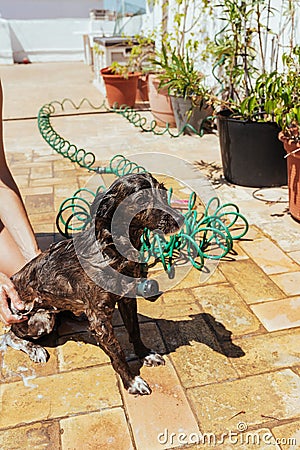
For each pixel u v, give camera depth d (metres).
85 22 17.16
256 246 3.52
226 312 2.80
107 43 9.30
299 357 2.42
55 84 11.56
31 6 17.45
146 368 2.37
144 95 9.16
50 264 2.16
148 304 2.89
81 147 6.28
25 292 2.34
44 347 2.56
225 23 5.83
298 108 3.45
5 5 17.23
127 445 1.97
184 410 2.12
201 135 5.92
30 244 2.86
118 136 6.77
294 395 2.19
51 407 2.17
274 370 2.34
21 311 2.39
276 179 4.55
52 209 4.33
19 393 2.26
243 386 2.24
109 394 2.23
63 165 5.57
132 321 2.33
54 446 1.97
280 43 4.73
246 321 2.71
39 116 7.04
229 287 3.04
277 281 3.09
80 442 1.99
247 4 4.48
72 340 2.61
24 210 2.97
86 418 2.10
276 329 2.64
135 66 8.70
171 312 2.81
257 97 4.48
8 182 3.00
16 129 7.35
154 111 7.24
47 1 17.52
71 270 2.09
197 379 2.30
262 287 3.03
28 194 4.71
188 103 6.28
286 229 3.76
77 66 15.45
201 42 6.75
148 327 2.68
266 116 4.32
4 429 2.06
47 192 4.75
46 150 6.20
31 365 2.44
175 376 2.32
